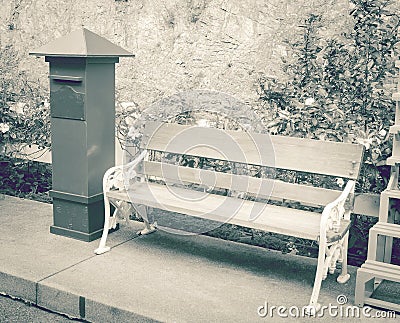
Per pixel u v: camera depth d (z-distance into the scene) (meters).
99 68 4.70
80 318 3.80
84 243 4.74
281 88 4.84
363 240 4.60
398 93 4.05
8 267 4.19
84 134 4.66
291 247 4.80
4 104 6.29
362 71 4.55
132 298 3.77
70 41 4.64
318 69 4.70
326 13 4.65
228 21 5.07
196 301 3.77
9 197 6.04
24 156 6.14
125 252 4.59
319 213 4.47
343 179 4.68
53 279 4.02
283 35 4.84
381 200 4.07
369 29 4.50
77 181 4.78
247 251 4.75
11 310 3.91
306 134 4.75
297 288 4.04
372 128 4.55
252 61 4.99
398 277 3.61
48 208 5.68
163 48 5.38
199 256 4.58
